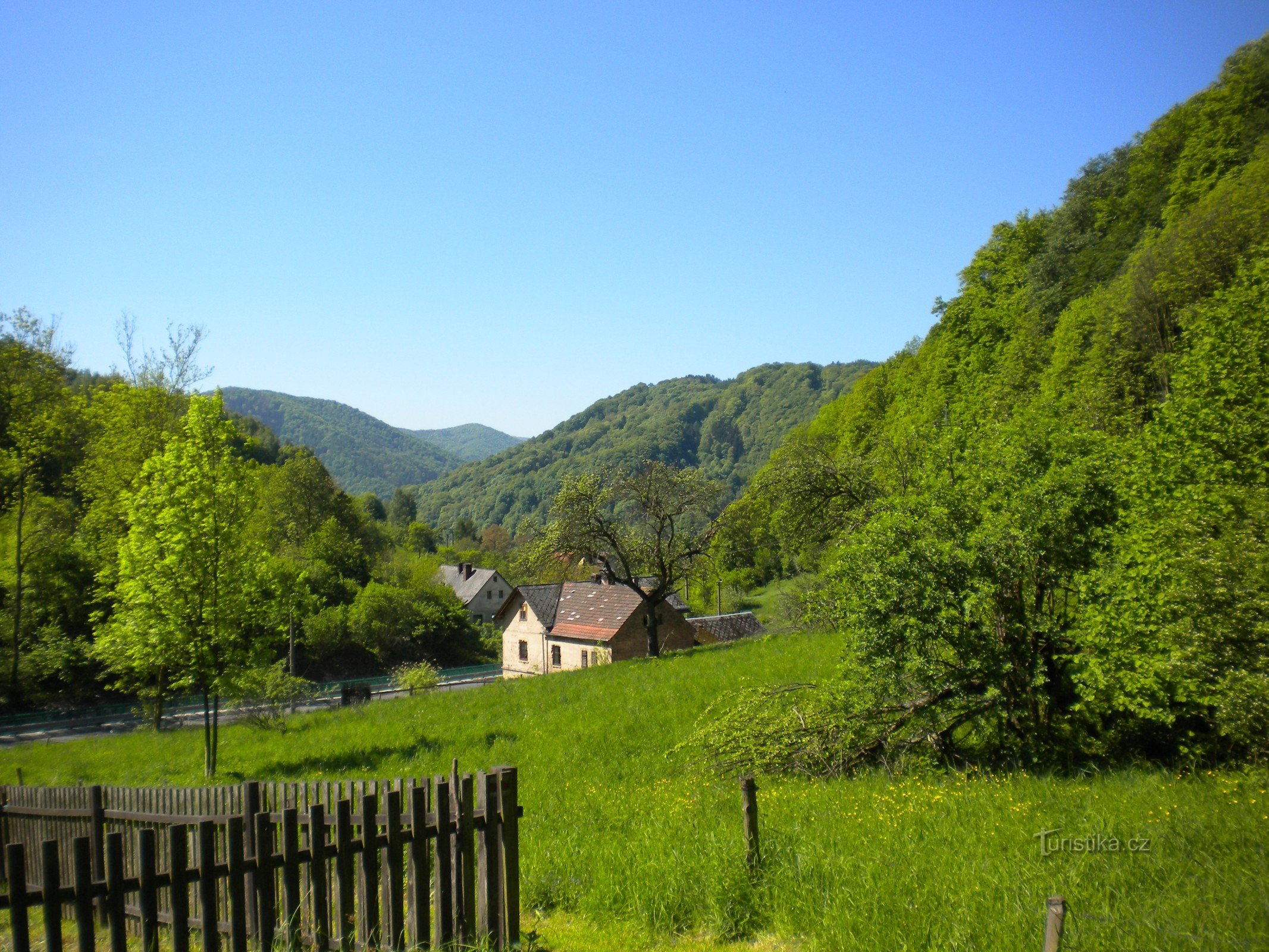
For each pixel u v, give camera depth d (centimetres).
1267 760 880
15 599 4250
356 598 6494
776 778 1177
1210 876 582
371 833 566
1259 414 1052
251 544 1998
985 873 627
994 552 1091
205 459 1894
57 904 450
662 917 648
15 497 4162
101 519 3622
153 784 1844
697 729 1434
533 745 1673
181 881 497
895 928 552
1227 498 970
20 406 4000
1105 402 1590
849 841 758
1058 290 6550
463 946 581
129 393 3769
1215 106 5700
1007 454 1174
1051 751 1082
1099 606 1029
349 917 557
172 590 1808
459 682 5544
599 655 4597
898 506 1242
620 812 1042
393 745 1886
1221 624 868
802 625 2781
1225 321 1220
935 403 6575
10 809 865
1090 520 1123
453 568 9944
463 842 595
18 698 4116
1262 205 4088
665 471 3628
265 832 536
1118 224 6481
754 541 3691
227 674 1870
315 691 4975
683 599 7300
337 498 8956
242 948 519
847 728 1212
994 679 1112
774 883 662
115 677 4481
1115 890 575
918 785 1024
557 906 720
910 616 1123
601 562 3728
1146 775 955
